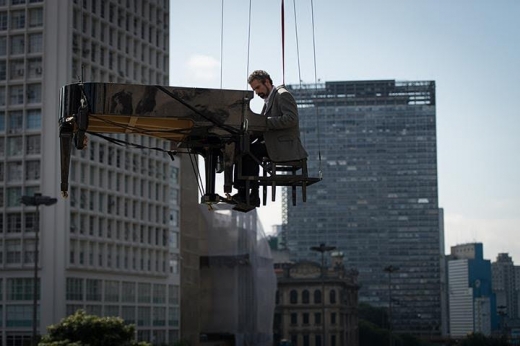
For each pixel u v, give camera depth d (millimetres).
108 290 135125
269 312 108062
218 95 13727
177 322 153875
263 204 14555
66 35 130500
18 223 128500
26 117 130625
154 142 147750
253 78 14562
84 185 131000
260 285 107625
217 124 13719
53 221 127062
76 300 128250
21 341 126000
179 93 13641
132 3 144625
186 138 14672
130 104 13555
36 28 131500
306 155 14117
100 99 13492
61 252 126312
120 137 138500
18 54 131625
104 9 138250
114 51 139500
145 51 148375
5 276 127625
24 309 126562
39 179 128625
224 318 94812
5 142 130625
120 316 137500
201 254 95125
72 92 13586
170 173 153500
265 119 13867
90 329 81875
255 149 14578
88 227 131250
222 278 95500
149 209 147250
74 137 14047
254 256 100312
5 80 131625
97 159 134000
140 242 143625
